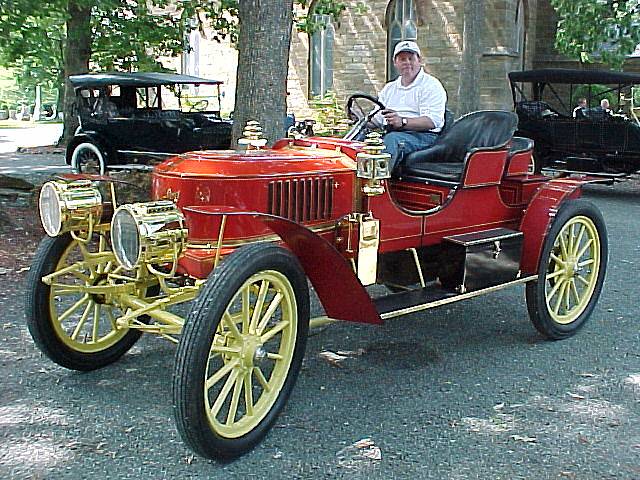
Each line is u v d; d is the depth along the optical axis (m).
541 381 4.30
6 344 4.71
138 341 4.81
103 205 4.00
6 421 3.67
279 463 3.32
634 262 7.40
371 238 4.05
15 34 10.45
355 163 4.14
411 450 3.46
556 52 21.38
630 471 3.30
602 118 12.48
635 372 4.47
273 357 3.49
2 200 8.80
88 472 3.22
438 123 5.33
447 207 4.60
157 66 14.45
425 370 4.45
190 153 3.91
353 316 3.85
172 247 3.33
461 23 19.19
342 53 20.84
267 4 6.60
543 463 3.36
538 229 4.80
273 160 3.78
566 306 5.16
